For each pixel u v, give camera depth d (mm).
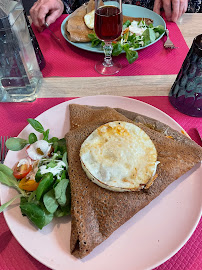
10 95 1459
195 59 1111
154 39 1711
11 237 897
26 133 1180
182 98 1304
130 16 2012
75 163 1007
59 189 869
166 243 832
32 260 842
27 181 925
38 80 1562
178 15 1966
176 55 1713
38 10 1959
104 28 1418
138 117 1186
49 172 896
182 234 849
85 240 815
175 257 835
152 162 948
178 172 976
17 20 1241
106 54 1655
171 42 1785
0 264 834
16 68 1301
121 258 801
